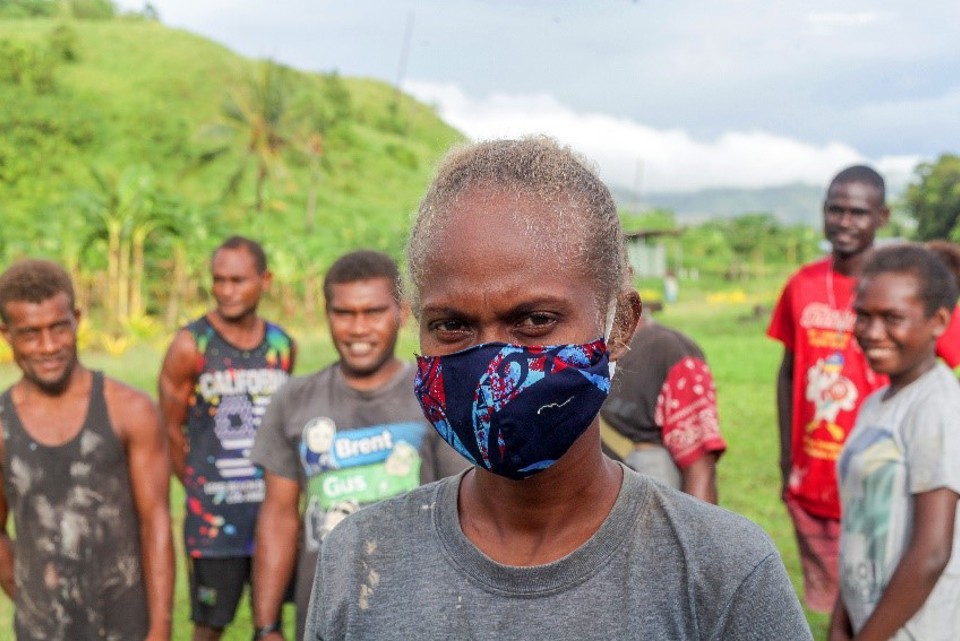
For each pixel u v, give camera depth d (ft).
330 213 197.88
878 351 9.47
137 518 11.37
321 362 60.08
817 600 14.67
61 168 180.24
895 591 8.68
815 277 14.85
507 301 3.90
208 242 99.04
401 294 4.61
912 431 9.07
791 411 15.39
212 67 256.52
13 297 10.53
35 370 10.72
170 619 11.28
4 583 11.48
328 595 4.53
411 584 4.34
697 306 135.95
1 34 259.80
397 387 11.11
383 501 4.73
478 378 3.92
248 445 15.72
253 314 16.26
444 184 4.14
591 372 3.98
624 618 4.05
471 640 4.14
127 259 90.74
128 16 355.36
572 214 4.02
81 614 11.05
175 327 95.14
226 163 208.33
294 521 11.16
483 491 4.39
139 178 89.20
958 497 8.73
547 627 4.09
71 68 242.17
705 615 4.05
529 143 4.22
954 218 208.13
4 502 11.31
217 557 15.47
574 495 4.24
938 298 9.32
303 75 320.91
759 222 239.30
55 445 10.93
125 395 11.23
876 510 9.27
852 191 14.30
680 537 4.15
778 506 23.97
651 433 11.63
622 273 4.31
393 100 377.09
